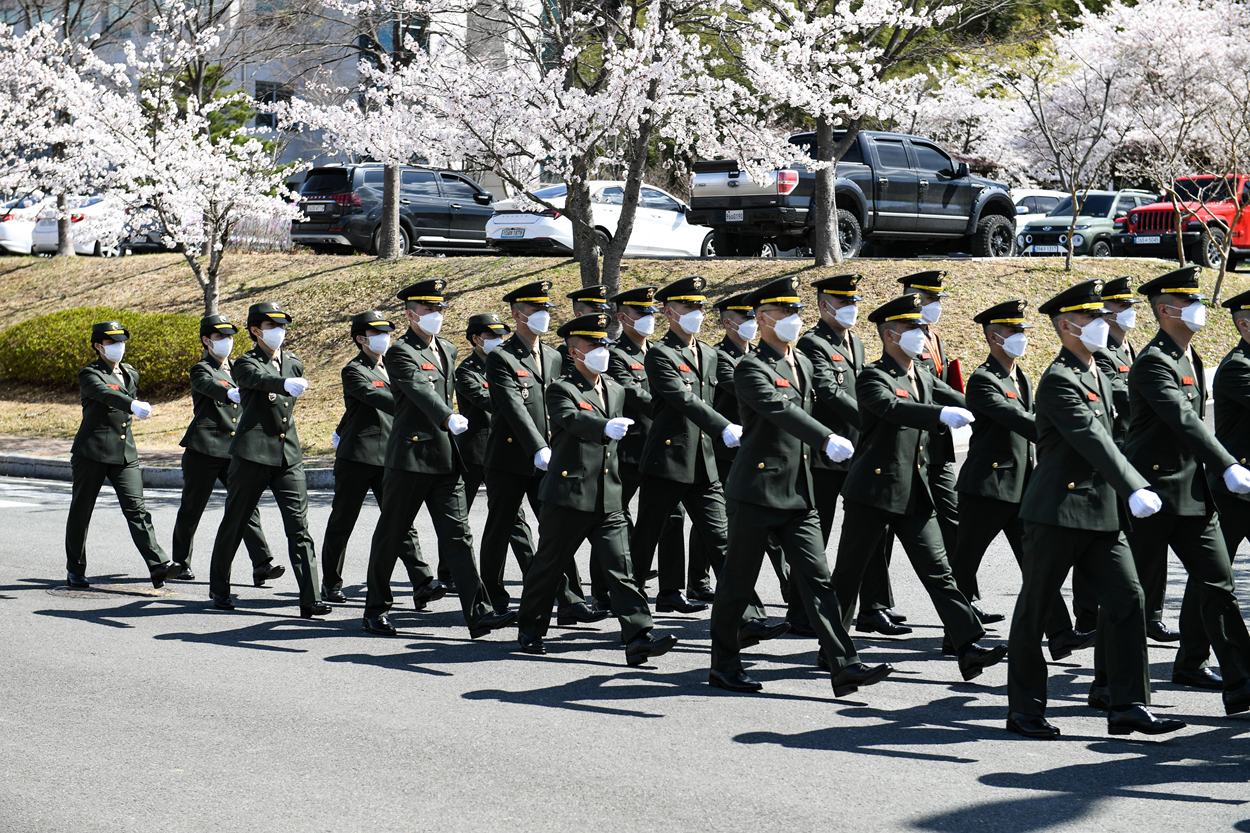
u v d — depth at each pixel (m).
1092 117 57.41
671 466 20.36
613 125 37.75
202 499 24.11
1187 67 56.16
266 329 21.80
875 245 55.47
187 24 59.19
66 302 64.88
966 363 41.84
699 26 41.53
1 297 67.50
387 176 59.12
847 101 43.97
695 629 20.72
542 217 54.41
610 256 38.41
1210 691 16.58
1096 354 18.75
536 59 40.06
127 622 20.91
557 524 18.28
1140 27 57.16
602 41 40.53
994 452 18.12
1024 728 14.64
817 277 46.94
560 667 18.14
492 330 22.06
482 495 34.91
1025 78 71.69
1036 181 90.19
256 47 62.31
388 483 19.95
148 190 47.56
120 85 56.59
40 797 12.64
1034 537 14.61
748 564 16.52
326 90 57.66
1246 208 54.28
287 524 21.84
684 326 20.16
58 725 15.10
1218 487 16.47
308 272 60.25
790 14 41.72
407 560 22.11
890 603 20.20
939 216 50.94
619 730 14.98
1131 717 14.41
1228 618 15.38
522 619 18.97
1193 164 61.75
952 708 15.88
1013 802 12.40
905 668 17.92
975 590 19.95
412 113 39.00
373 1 43.50
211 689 16.78
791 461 16.22
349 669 17.94
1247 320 16.44
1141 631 14.52
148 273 65.19
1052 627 18.42
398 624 21.03
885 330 16.92
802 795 12.66
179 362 52.19
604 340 18.14
